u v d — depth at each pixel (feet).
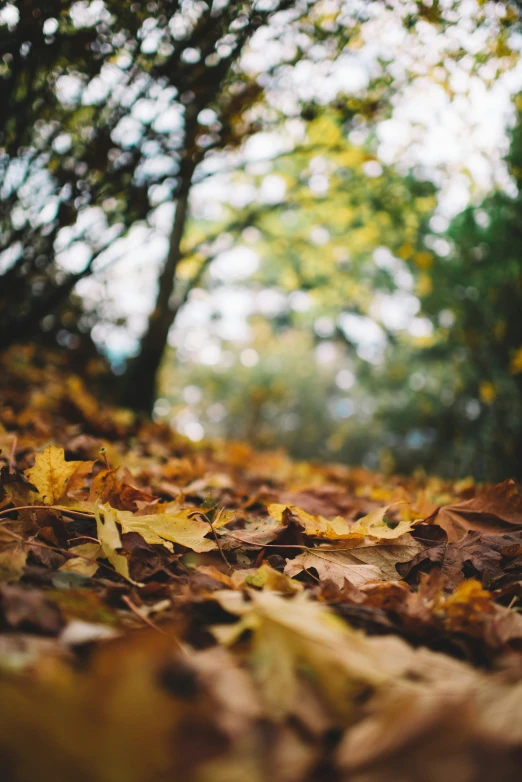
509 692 1.29
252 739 1.16
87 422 4.83
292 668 1.43
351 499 3.82
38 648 1.42
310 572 2.28
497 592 2.02
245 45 3.45
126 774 0.94
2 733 0.91
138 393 8.93
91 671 1.22
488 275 6.09
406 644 1.67
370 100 3.71
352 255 12.27
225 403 37.58
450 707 1.15
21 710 0.93
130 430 5.55
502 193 5.17
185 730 1.12
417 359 14.56
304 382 41.14
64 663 1.37
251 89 3.59
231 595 1.74
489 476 5.98
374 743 1.12
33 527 2.13
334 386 42.55
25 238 3.94
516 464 5.66
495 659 1.65
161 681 1.32
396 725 1.14
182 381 33.40
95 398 7.53
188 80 3.37
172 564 2.10
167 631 1.51
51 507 2.18
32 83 3.20
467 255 6.24
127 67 3.30
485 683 1.37
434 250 7.33
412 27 3.33
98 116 3.49
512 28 3.28
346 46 3.47
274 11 3.27
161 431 6.20
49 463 2.30
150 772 0.97
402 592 1.90
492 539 2.50
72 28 3.05
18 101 3.39
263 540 2.43
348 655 1.47
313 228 11.73
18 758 0.91
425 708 1.20
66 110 3.54
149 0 3.09
